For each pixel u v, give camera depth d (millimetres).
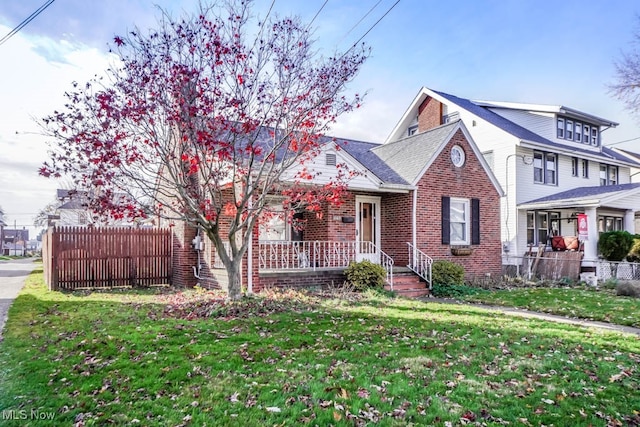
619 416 3615
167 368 4582
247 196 8078
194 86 7309
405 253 13133
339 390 4031
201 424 3361
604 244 16453
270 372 4504
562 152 19188
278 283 10688
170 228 13008
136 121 7230
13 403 3730
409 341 5836
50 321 6949
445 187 13672
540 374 4594
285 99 8055
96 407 3670
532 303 9938
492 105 21766
